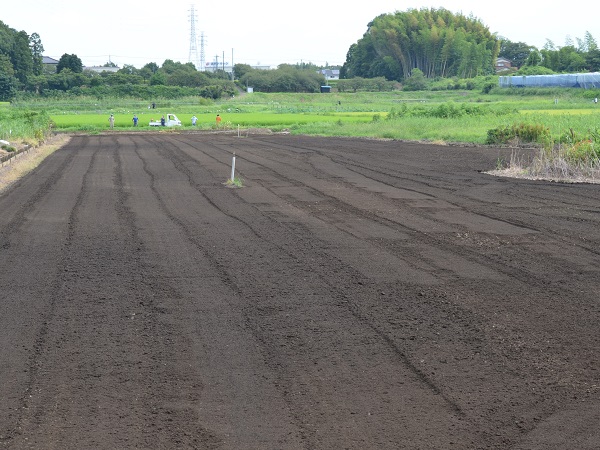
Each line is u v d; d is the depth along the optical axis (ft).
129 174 80.84
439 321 26.20
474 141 131.13
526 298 29.30
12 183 72.64
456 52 563.07
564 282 31.96
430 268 34.47
